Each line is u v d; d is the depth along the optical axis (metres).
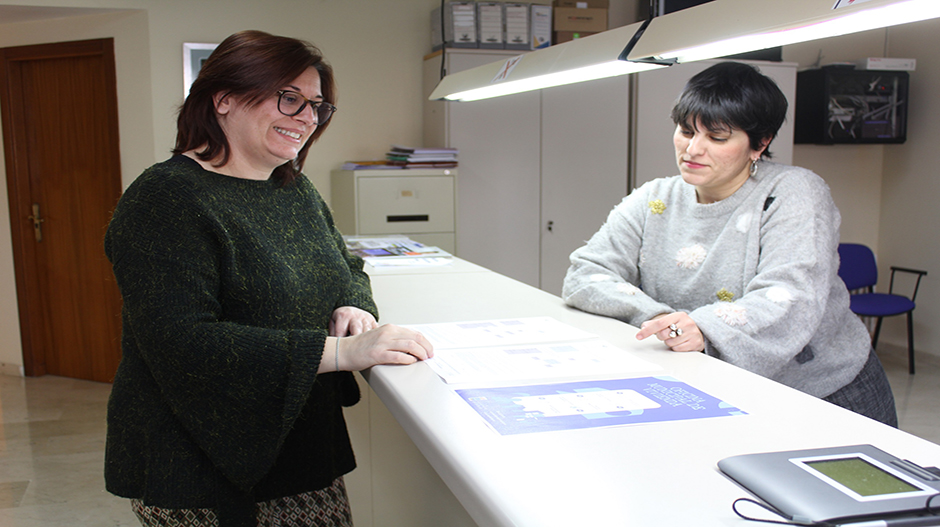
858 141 4.36
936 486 0.68
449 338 1.36
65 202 4.15
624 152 4.20
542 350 1.27
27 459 3.09
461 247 4.01
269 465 1.12
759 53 4.23
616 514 0.66
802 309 1.35
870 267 4.24
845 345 1.55
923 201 4.50
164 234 1.05
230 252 1.12
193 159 1.18
